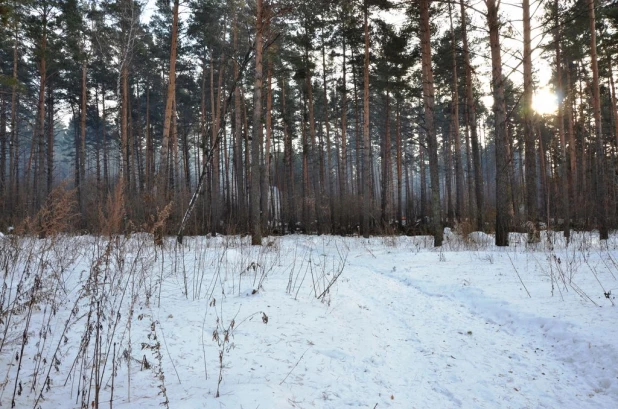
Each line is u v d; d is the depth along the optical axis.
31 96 26.58
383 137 34.59
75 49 18.78
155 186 9.85
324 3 17.73
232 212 27.34
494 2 11.25
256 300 4.93
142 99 34.44
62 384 2.63
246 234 17.94
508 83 20.73
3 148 25.11
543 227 13.16
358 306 5.30
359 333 4.14
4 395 2.40
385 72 21.09
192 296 5.10
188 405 2.25
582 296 5.07
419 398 2.82
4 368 2.81
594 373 3.17
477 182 17.48
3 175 17.06
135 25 15.38
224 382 2.71
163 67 29.19
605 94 23.47
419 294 6.32
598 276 6.31
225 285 5.80
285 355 3.35
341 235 21.33
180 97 29.98
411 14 15.57
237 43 20.05
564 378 3.17
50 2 17.62
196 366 3.02
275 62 20.73
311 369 3.11
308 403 2.53
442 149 41.84
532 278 6.55
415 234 20.97
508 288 5.93
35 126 24.64
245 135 25.50
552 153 27.11
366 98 18.83
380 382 3.04
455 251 11.05
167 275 6.21
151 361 3.07
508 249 10.80
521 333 4.29
